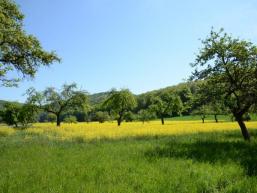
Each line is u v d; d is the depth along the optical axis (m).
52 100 62.47
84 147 18.81
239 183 8.95
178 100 76.06
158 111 75.38
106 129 38.72
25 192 8.21
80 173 10.39
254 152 15.10
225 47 21.12
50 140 24.20
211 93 21.50
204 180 9.27
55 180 9.42
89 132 32.62
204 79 22.11
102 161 12.82
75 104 63.09
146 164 11.96
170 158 13.42
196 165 11.71
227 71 21.09
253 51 20.95
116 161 12.69
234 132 29.94
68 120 81.19
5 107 70.50
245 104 21.36
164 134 28.97
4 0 25.45
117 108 66.44
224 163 12.14
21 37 25.98
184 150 16.25
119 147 18.19
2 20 23.94
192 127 40.81
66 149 17.84
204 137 25.23
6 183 9.05
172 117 111.44
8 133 32.94
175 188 8.55
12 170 11.13
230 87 21.56
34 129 41.12
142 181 9.20
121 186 8.63
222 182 9.38
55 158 13.98
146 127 43.47
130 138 25.33
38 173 10.44
